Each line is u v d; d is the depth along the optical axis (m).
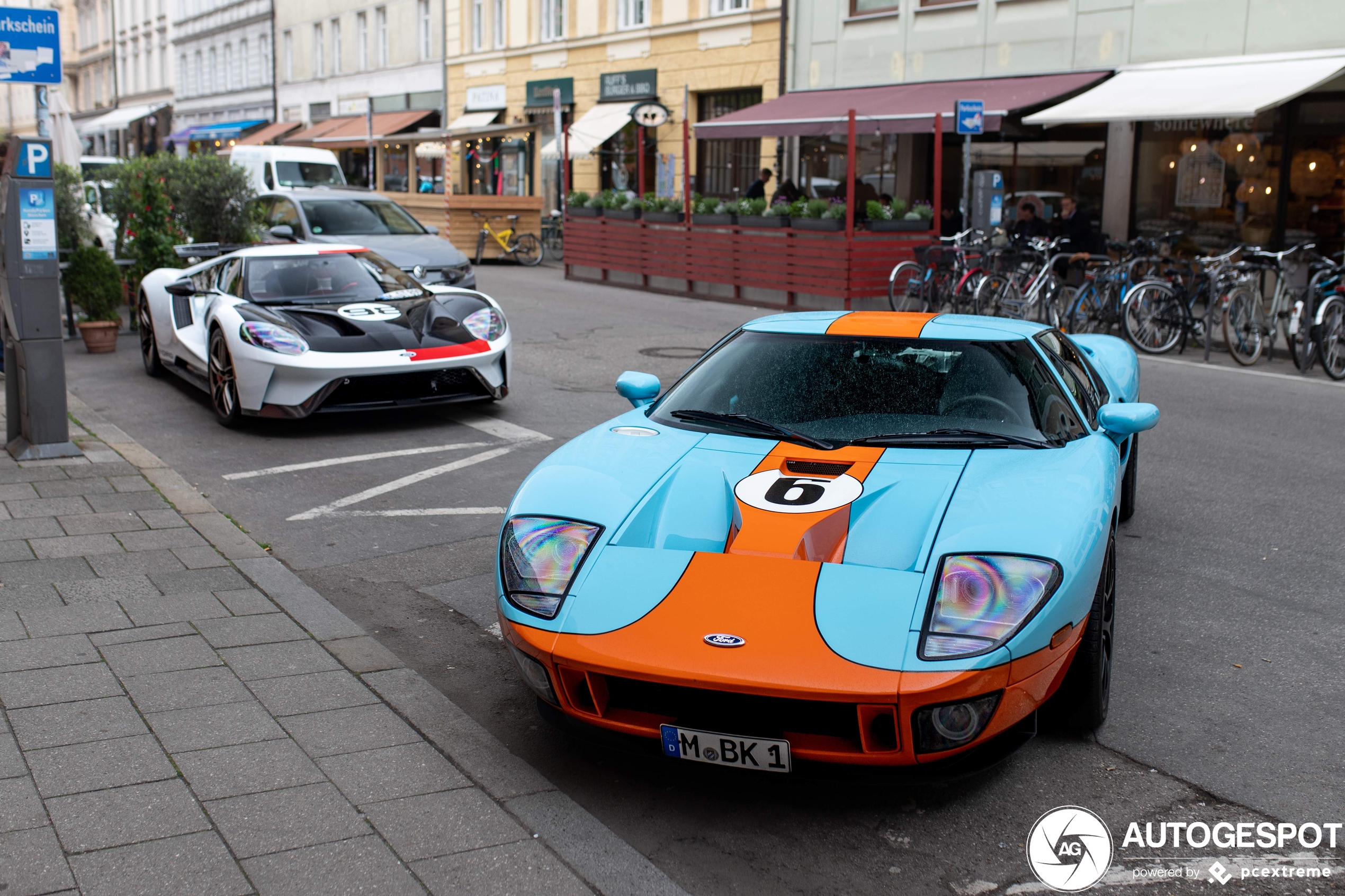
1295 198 14.20
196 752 3.12
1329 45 13.48
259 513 5.72
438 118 34.41
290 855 2.63
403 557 5.09
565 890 2.55
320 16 40.16
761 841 2.83
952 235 18.14
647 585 3.00
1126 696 3.69
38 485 5.92
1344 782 3.14
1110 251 13.70
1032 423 3.78
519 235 23.06
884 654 2.71
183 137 49.91
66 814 2.77
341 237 14.25
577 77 27.64
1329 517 5.81
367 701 3.49
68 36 68.88
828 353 4.16
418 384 7.60
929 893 2.62
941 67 18.30
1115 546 3.57
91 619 4.09
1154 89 14.14
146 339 9.70
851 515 3.21
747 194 18.92
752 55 22.31
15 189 6.25
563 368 10.32
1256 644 4.14
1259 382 10.07
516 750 3.27
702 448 3.74
